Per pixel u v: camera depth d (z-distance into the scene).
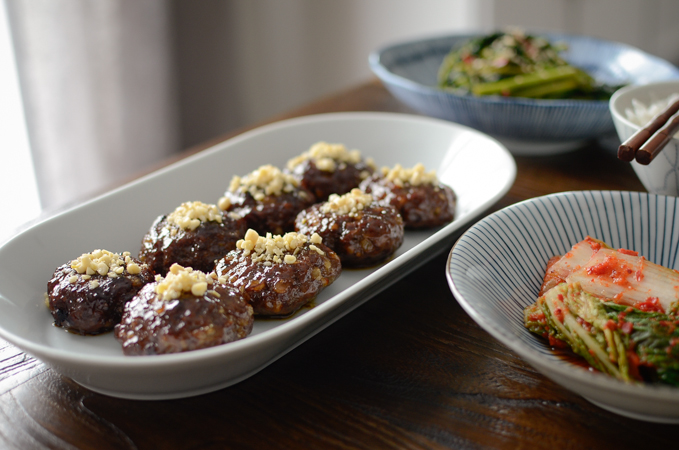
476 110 0.62
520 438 0.39
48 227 0.48
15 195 1.00
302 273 0.45
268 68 1.34
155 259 0.48
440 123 0.61
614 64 0.77
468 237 0.43
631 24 1.38
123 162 1.08
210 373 0.39
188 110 1.24
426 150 0.61
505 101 0.60
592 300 0.41
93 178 1.05
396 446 0.39
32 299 0.45
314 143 0.63
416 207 0.53
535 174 0.61
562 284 0.43
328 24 1.35
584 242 0.46
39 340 0.43
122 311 0.44
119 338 0.41
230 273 0.46
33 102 0.93
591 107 0.58
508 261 0.44
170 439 0.39
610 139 0.67
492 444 0.39
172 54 1.12
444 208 0.54
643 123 0.53
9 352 0.44
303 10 1.32
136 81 1.05
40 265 0.47
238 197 0.53
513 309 0.43
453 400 0.41
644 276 0.43
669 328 0.39
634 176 0.60
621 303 0.42
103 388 0.40
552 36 0.83
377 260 0.50
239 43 1.26
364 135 0.63
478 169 0.57
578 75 0.72
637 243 0.47
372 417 0.40
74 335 0.44
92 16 0.95
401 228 0.51
